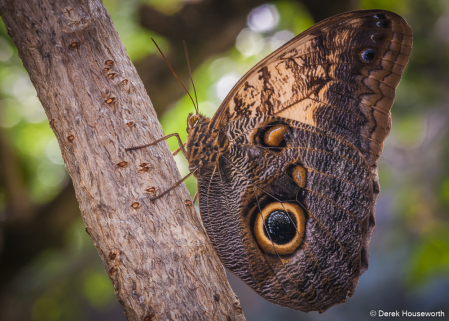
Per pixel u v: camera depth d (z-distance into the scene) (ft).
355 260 1.28
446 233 1.64
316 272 1.28
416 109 2.45
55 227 1.68
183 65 1.73
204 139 1.29
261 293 1.28
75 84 1.22
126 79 1.24
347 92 1.27
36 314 2.48
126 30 1.88
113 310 3.67
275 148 1.29
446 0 2.18
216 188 1.30
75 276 2.52
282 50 1.27
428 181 1.98
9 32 1.22
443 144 2.07
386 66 1.26
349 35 1.26
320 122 1.28
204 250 1.23
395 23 1.25
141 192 1.22
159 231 1.21
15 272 1.67
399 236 2.05
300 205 1.29
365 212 1.28
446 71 2.23
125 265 1.20
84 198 1.21
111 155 1.22
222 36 1.74
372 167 1.30
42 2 1.22
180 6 1.66
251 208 1.29
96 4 1.23
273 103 1.29
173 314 1.19
